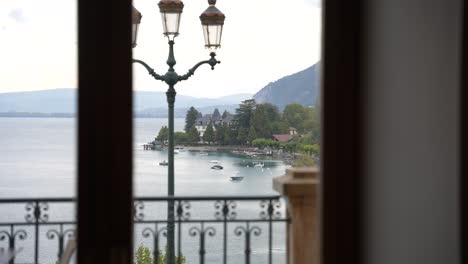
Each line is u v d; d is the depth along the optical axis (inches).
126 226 79.4
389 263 82.7
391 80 82.2
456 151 76.7
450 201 77.5
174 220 147.9
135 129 80.0
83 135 78.4
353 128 85.3
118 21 78.6
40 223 135.9
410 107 80.4
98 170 78.8
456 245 77.2
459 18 76.2
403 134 81.2
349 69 85.0
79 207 78.5
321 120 85.4
